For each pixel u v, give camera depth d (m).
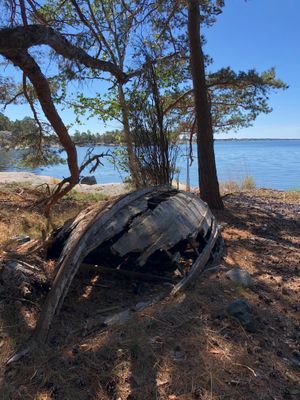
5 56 5.57
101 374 3.33
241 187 15.84
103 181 23.84
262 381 3.39
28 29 5.24
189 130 12.49
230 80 10.22
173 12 9.36
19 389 3.14
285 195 13.45
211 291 4.84
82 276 5.14
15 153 9.14
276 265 6.21
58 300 3.87
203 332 3.94
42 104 6.50
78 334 3.89
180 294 4.69
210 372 3.40
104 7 10.97
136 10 8.75
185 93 11.05
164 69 10.96
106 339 3.73
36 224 7.90
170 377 3.34
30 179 15.63
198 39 9.31
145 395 3.16
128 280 5.12
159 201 5.85
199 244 6.03
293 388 3.36
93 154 8.46
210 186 9.93
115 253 4.54
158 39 10.57
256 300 4.80
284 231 8.50
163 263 5.32
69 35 6.38
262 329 4.16
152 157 9.19
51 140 8.72
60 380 3.25
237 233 8.00
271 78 10.48
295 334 4.17
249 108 11.42
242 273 5.37
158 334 3.88
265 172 30.80
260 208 10.75
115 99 11.23
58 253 5.45
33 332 3.73
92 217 5.10
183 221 5.48
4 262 4.56
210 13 10.38
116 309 4.39
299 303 4.89
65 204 10.34
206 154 9.84
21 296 4.20
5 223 7.80
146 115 9.18
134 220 5.04
